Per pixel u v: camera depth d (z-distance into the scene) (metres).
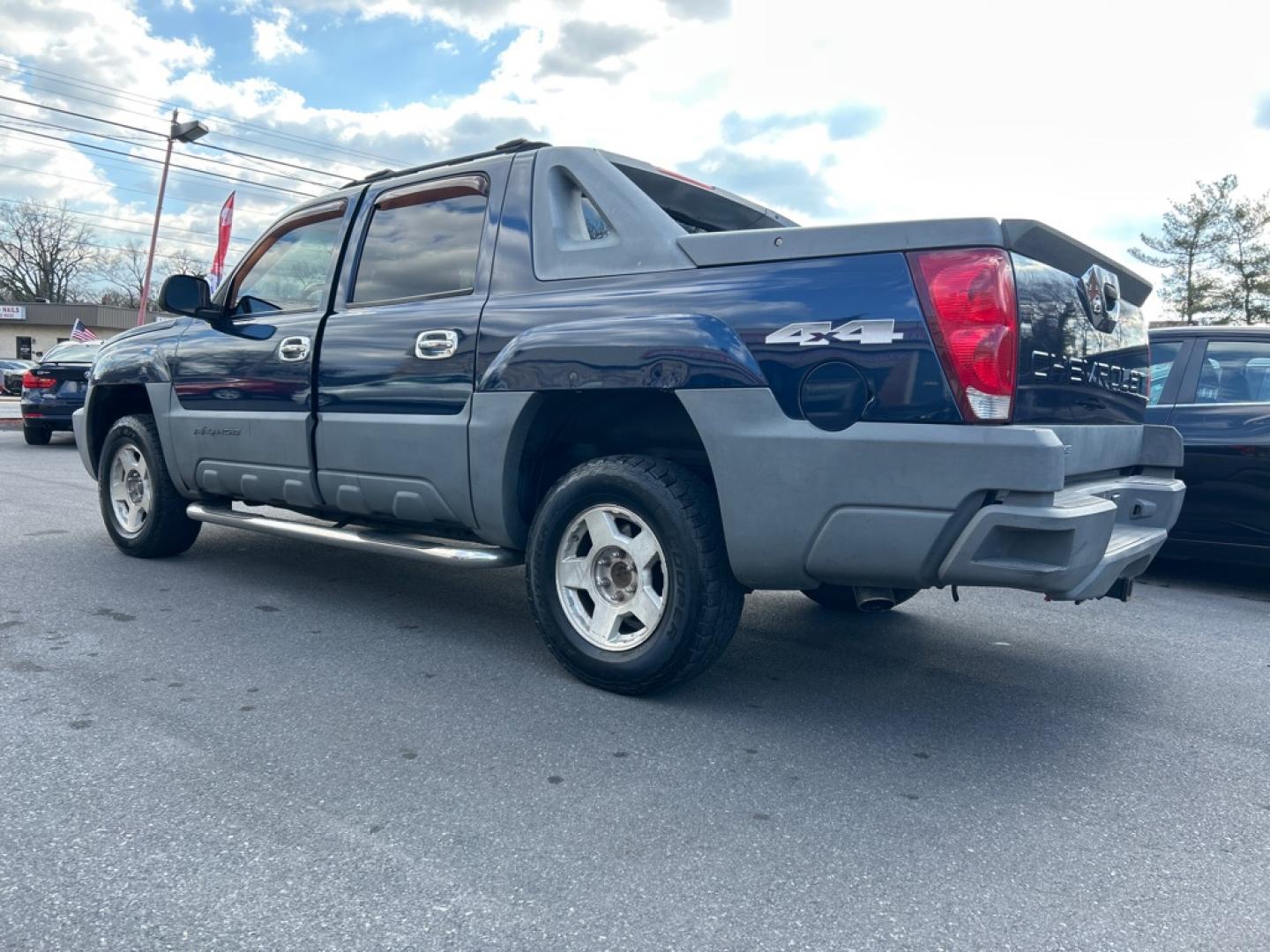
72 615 4.33
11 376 33.16
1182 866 2.38
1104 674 3.99
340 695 3.39
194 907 2.05
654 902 2.13
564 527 3.48
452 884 2.17
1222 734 3.31
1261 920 2.13
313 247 4.57
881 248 2.87
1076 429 3.19
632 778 2.77
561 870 2.25
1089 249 3.25
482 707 3.31
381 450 3.96
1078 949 2.00
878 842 2.45
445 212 4.02
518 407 3.48
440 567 5.65
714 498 3.24
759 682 3.71
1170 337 6.04
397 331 3.93
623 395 3.40
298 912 2.04
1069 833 2.54
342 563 5.64
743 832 2.47
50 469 10.62
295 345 4.35
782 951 1.96
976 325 2.70
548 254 3.63
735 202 4.41
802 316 2.94
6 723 3.04
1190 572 6.47
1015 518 2.66
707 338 3.05
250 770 2.74
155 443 5.29
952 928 2.06
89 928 1.97
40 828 2.38
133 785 2.62
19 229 69.50
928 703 3.55
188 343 4.99
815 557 2.96
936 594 5.38
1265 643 4.55
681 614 3.19
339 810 2.52
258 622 4.30
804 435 2.90
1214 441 5.64
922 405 2.77
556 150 3.74
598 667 3.41
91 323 58.41
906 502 2.79
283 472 4.44
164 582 5.02
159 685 3.44
